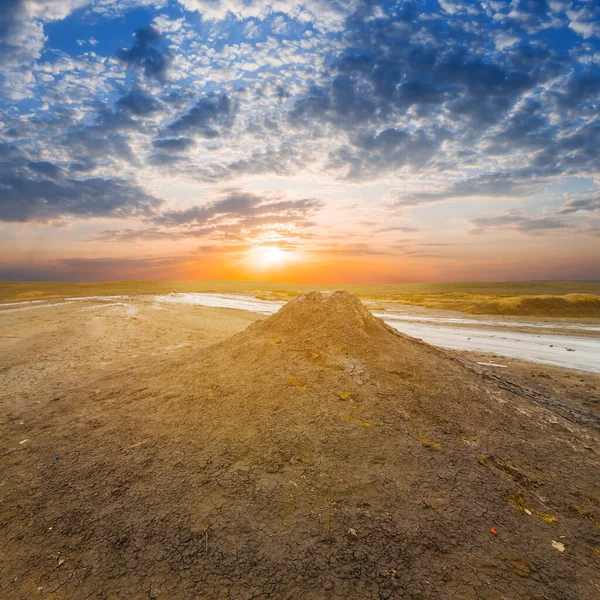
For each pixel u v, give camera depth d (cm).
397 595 259
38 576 292
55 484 410
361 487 354
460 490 351
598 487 375
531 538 305
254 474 379
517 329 1806
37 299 3634
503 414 491
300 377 518
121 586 278
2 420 618
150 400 574
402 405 470
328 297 685
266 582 272
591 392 801
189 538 315
